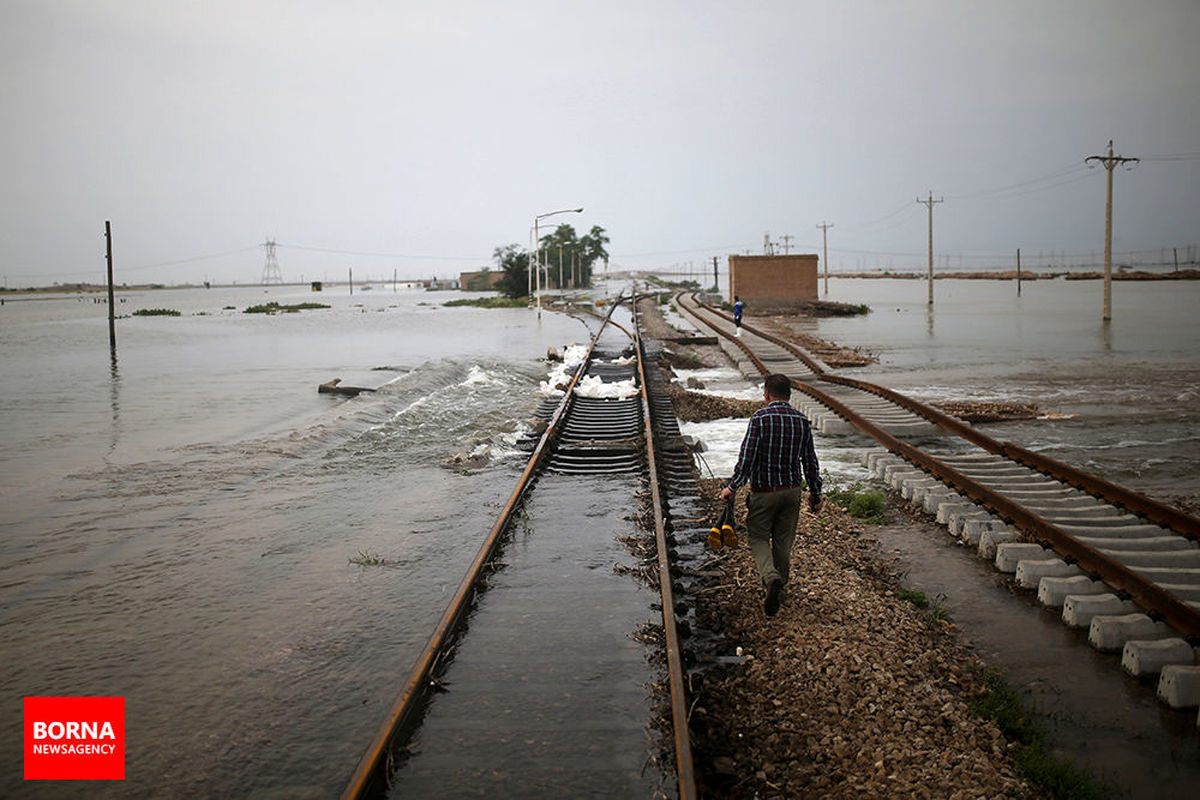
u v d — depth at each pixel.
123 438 15.06
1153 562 7.06
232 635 6.18
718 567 7.51
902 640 5.84
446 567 7.65
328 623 6.37
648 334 39.28
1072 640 5.96
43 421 17.17
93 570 7.74
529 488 10.61
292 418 17.36
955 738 4.63
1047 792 4.18
